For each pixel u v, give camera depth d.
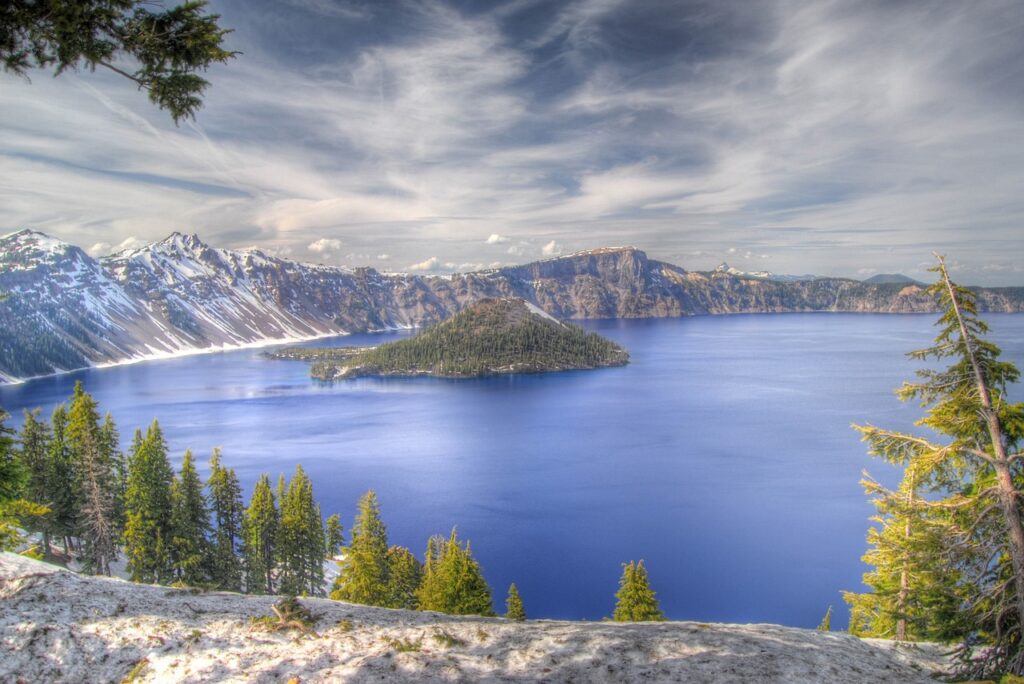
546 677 8.70
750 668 9.05
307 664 9.09
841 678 9.20
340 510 111.81
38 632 9.45
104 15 9.58
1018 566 13.71
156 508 49.06
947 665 11.96
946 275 15.18
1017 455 14.19
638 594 39.06
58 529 56.97
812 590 75.56
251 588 58.75
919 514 15.59
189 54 10.31
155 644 9.51
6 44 9.66
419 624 10.97
